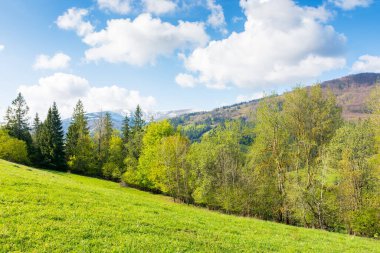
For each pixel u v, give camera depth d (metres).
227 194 66.50
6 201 18.91
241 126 71.56
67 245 14.48
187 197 79.00
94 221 18.70
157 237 18.33
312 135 53.81
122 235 17.39
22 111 116.62
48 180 31.00
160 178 84.94
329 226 53.03
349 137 49.06
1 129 107.75
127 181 99.75
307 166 53.41
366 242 30.75
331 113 53.84
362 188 49.41
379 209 47.00
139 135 109.31
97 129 126.12
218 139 71.75
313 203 51.97
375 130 47.16
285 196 56.06
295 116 53.97
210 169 71.62
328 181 51.38
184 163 79.19
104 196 28.58
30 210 18.23
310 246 24.31
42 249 13.66
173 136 87.19
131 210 24.53
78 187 30.80
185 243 18.36
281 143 56.91
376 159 45.59
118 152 115.88
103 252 14.58
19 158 101.56
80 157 116.00
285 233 28.88
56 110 115.19
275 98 56.31
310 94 53.44
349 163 48.38
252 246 21.27
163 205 32.66
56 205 20.52
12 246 13.35
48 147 111.75
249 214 64.56
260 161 59.59
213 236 21.77
